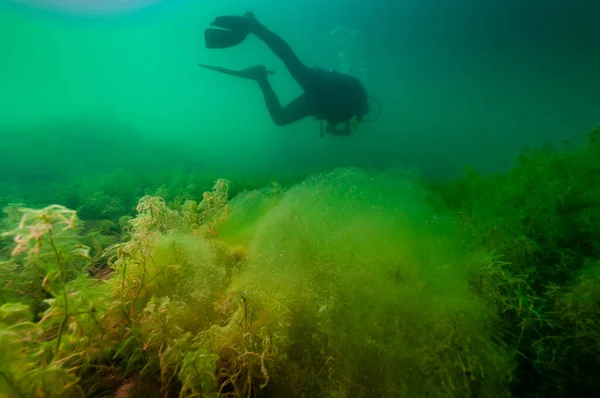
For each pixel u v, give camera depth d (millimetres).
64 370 1042
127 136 21672
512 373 1212
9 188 8258
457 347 1187
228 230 2582
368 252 1588
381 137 33219
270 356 1191
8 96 80938
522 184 2666
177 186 6734
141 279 1593
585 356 1167
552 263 1845
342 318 1282
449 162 17688
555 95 41906
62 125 20031
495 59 46656
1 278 1708
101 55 82188
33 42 70375
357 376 1188
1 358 971
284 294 1489
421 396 1113
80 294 1162
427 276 1435
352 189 2348
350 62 22766
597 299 1276
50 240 1034
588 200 2143
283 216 2100
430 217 1992
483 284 1438
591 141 2730
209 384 963
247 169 16625
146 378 1292
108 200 5613
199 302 1523
